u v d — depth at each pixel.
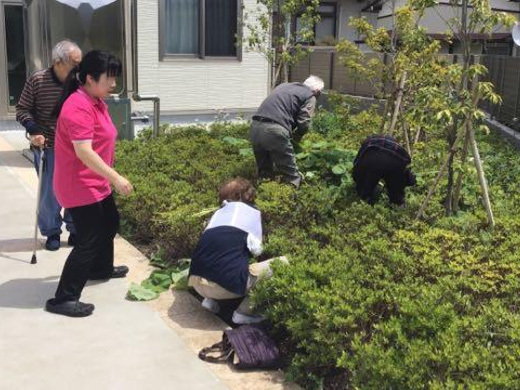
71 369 3.60
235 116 13.46
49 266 5.21
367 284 4.04
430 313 3.44
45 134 5.38
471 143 5.24
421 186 6.41
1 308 4.36
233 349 3.69
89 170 4.20
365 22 7.54
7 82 12.34
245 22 12.71
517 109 12.12
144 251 5.74
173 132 9.65
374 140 5.88
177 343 3.94
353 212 5.56
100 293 4.68
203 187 6.61
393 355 3.18
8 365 3.62
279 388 3.45
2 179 8.11
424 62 6.85
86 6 9.01
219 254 4.14
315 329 3.58
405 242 4.76
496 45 18.03
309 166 6.96
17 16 12.33
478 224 5.32
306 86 6.60
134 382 3.48
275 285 3.95
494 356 3.10
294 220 5.52
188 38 12.83
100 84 4.12
